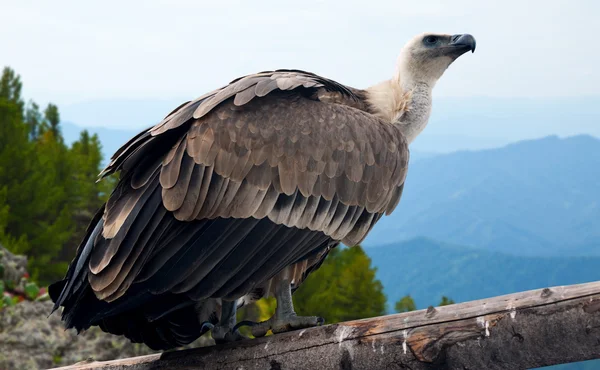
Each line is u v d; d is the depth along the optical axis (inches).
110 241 235.6
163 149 249.8
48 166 1892.2
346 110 270.7
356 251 1462.8
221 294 242.7
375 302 1352.1
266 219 248.7
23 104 2497.5
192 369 250.1
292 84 265.4
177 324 272.4
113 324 264.8
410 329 223.8
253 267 246.4
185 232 240.8
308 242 256.7
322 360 234.4
